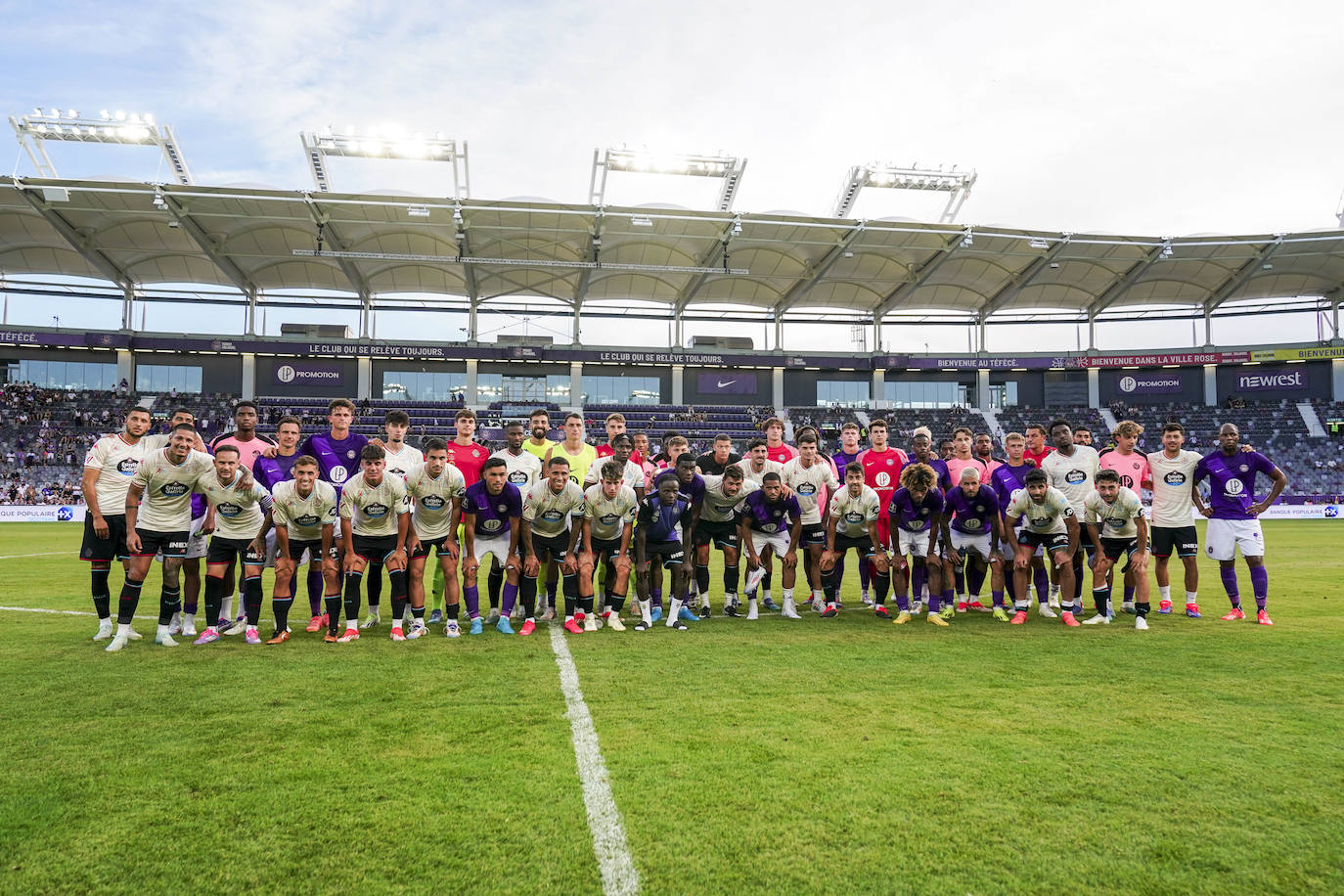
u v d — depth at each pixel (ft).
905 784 9.73
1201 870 7.67
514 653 17.56
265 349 116.78
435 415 121.49
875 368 130.52
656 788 9.57
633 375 129.90
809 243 101.60
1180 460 23.31
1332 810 9.03
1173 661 16.81
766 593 26.45
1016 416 130.41
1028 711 12.91
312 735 11.56
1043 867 7.72
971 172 99.96
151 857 7.86
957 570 24.76
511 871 7.59
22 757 10.57
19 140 85.76
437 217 92.99
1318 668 16.16
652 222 95.91
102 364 115.65
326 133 87.20
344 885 7.33
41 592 27.35
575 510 20.90
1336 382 123.95
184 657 16.99
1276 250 103.04
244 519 18.85
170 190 83.30
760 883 7.37
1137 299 125.80
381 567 21.16
